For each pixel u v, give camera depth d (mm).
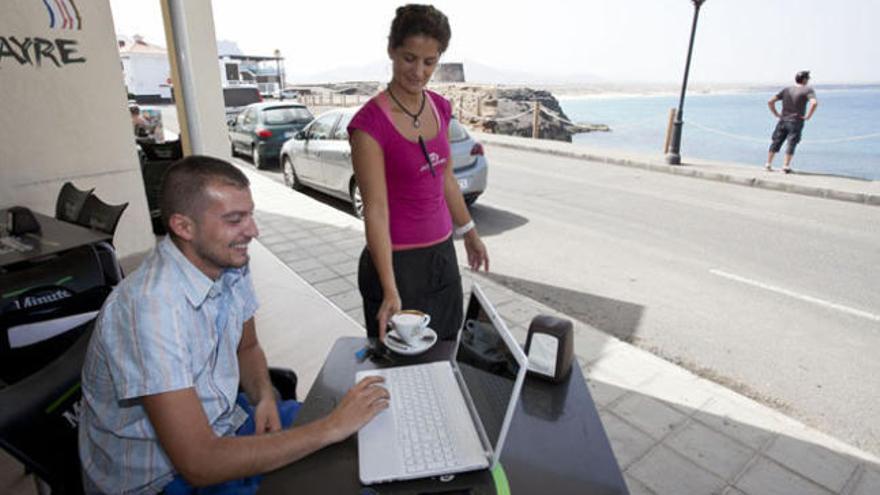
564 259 4934
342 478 1160
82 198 3451
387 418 1322
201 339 1326
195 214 1220
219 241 1247
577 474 1151
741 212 6711
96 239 2768
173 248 1302
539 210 6742
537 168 10039
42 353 1973
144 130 9203
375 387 1371
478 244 2352
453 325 2232
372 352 1675
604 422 2475
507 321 3553
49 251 2559
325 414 1385
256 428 1525
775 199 7500
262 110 9656
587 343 3203
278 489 1135
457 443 1228
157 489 1365
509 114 26078
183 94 5059
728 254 5090
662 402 2629
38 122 4242
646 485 2090
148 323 1180
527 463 1181
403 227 1967
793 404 2729
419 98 1909
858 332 3512
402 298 2059
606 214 6570
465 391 1401
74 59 4371
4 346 1897
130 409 1284
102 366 1268
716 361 3154
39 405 1308
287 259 4816
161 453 1337
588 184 8516
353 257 4859
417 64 1708
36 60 4160
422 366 1562
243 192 1270
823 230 5910
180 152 6363
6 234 2877
